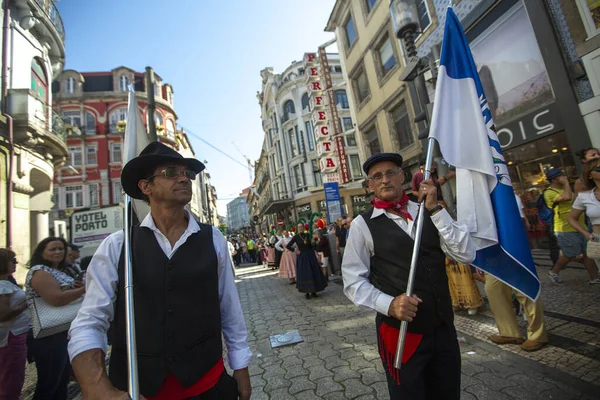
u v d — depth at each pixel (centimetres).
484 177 246
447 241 158
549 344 286
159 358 119
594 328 300
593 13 529
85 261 639
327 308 544
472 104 244
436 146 414
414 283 155
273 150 3453
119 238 138
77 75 2619
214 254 141
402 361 152
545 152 632
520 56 652
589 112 538
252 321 520
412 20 441
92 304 120
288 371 310
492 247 246
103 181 2498
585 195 313
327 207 1310
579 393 214
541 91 620
